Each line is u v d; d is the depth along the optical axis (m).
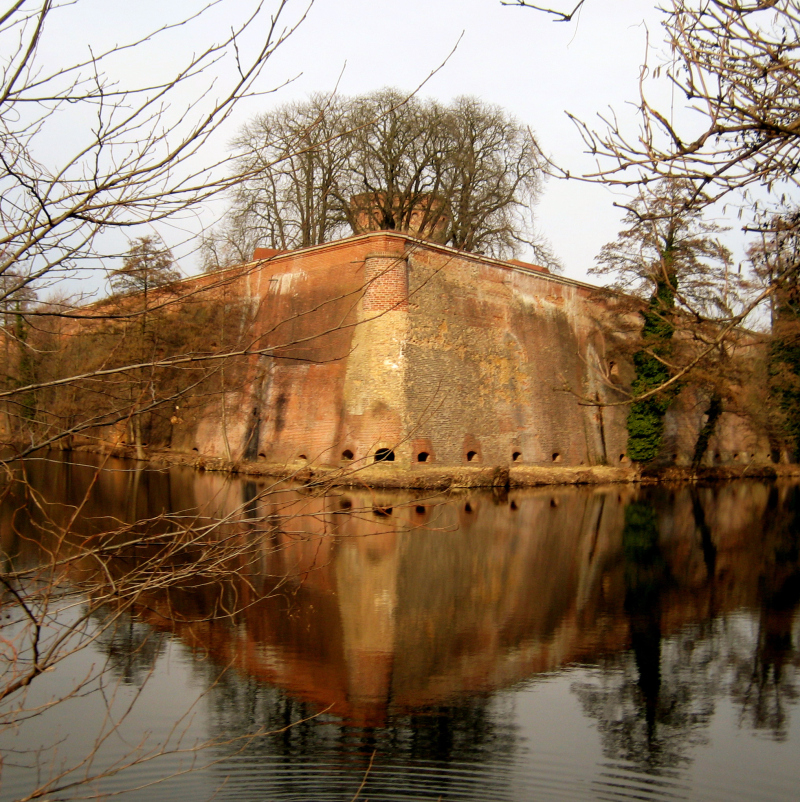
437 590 12.66
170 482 27.08
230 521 4.19
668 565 15.48
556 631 10.52
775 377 29.59
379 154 35.25
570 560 15.62
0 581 3.79
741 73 4.01
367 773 6.13
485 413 33.06
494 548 16.67
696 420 44.78
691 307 5.39
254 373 33.31
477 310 33.44
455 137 39.50
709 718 7.60
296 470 4.35
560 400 36.72
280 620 10.50
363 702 7.73
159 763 6.16
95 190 3.69
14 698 7.35
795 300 5.69
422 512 22.16
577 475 34.12
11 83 3.35
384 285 30.19
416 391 30.41
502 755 6.61
